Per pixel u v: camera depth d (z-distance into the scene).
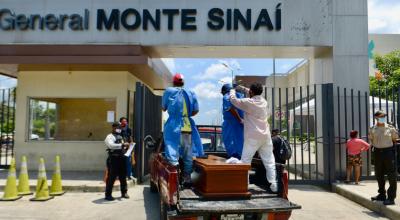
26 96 13.35
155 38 12.30
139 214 7.68
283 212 5.19
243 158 6.21
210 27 12.27
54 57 11.91
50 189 9.95
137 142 11.50
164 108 6.61
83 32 12.38
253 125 6.21
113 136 9.18
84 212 7.83
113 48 12.01
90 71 13.35
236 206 5.13
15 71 13.69
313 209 8.44
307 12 12.27
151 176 9.85
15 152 13.21
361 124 11.91
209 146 8.93
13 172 9.21
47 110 13.53
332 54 12.18
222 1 12.36
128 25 12.30
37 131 13.45
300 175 13.84
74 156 13.20
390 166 7.99
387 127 8.09
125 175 9.28
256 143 6.17
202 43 12.26
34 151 13.21
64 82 13.38
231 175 5.54
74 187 10.15
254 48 12.58
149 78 15.42
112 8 12.42
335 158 11.64
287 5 12.30
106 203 8.70
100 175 12.10
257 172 6.89
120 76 13.34
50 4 12.48
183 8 12.36
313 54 13.62
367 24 12.22
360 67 12.10
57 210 7.98
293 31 12.23
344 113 11.94
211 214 5.04
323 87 11.62
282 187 5.71
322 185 11.33
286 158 8.59
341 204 9.02
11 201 8.88
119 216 7.51
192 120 6.80
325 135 11.52
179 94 6.57
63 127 13.48
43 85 13.37
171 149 6.24
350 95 12.02
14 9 12.51
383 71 25.28
